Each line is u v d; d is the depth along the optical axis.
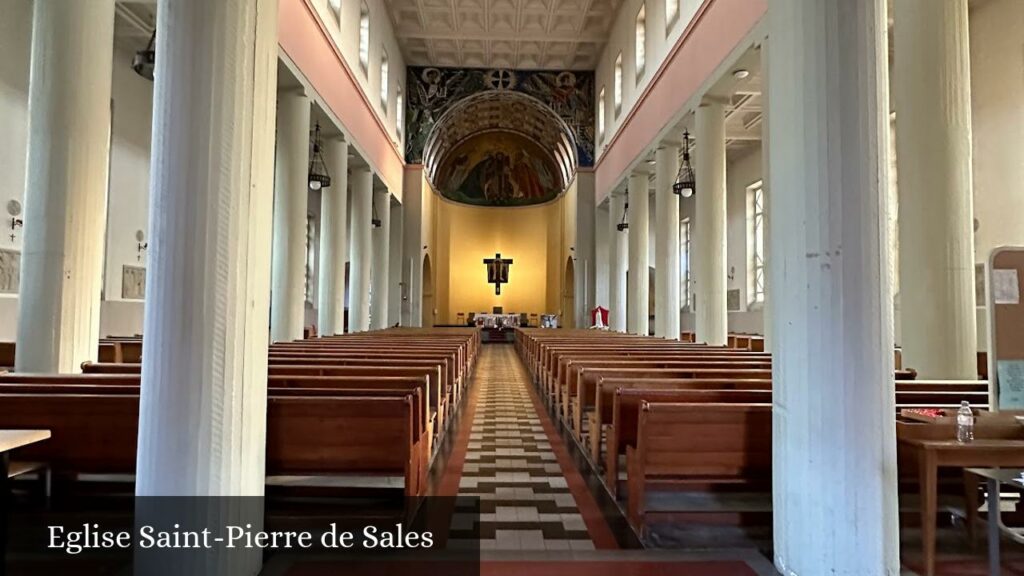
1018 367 3.62
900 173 6.53
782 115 3.11
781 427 3.13
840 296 2.89
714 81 10.11
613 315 18.81
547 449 6.36
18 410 3.64
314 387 4.59
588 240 22.11
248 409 2.89
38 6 6.04
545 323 26.23
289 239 10.72
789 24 3.05
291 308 10.74
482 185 29.52
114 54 10.77
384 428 3.70
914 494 4.25
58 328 5.89
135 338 9.53
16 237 8.72
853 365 2.88
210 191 2.76
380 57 17.42
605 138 20.33
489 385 11.84
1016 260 3.68
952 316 6.14
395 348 8.62
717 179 10.66
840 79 2.90
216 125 2.78
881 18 2.98
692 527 3.96
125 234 11.11
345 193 13.73
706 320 10.69
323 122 12.59
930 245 6.22
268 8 3.00
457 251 29.56
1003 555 3.55
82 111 6.07
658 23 13.78
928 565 3.15
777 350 3.17
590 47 20.53
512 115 25.50
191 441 2.71
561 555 3.48
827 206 2.90
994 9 9.05
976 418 3.43
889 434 2.93
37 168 5.95
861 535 2.86
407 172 22.17
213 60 2.78
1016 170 8.70
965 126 6.23
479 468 5.57
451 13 18.41
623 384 5.24
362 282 16.17
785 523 3.10
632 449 3.97
